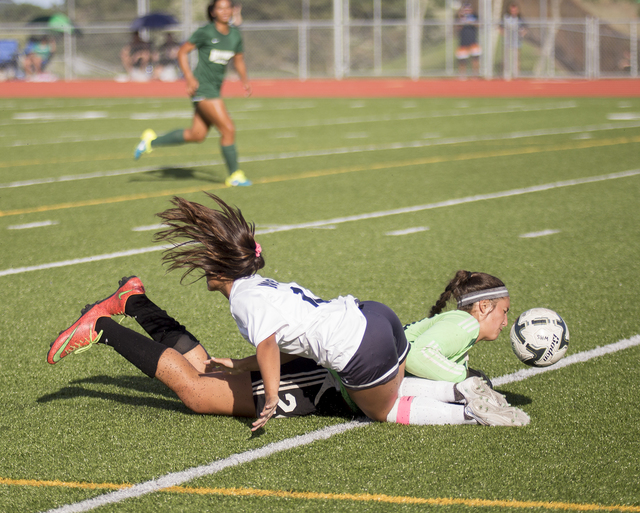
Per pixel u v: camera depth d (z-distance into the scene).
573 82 111.25
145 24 116.19
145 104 90.19
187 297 22.05
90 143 58.22
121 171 45.78
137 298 14.83
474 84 109.75
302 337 12.82
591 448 12.95
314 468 12.39
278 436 13.48
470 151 51.88
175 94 102.81
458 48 116.69
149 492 11.80
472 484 11.86
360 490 11.73
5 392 15.76
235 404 13.84
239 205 35.56
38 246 28.48
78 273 24.83
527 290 22.31
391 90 104.94
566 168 44.38
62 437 13.70
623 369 16.41
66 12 129.25
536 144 54.50
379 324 12.92
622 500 11.40
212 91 38.97
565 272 24.12
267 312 12.46
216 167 47.06
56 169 46.53
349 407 13.98
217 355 17.45
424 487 11.78
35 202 36.69
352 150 53.28
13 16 128.50
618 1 149.50
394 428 13.72
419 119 72.38
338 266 25.14
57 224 32.03
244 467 12.47
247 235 13.16
